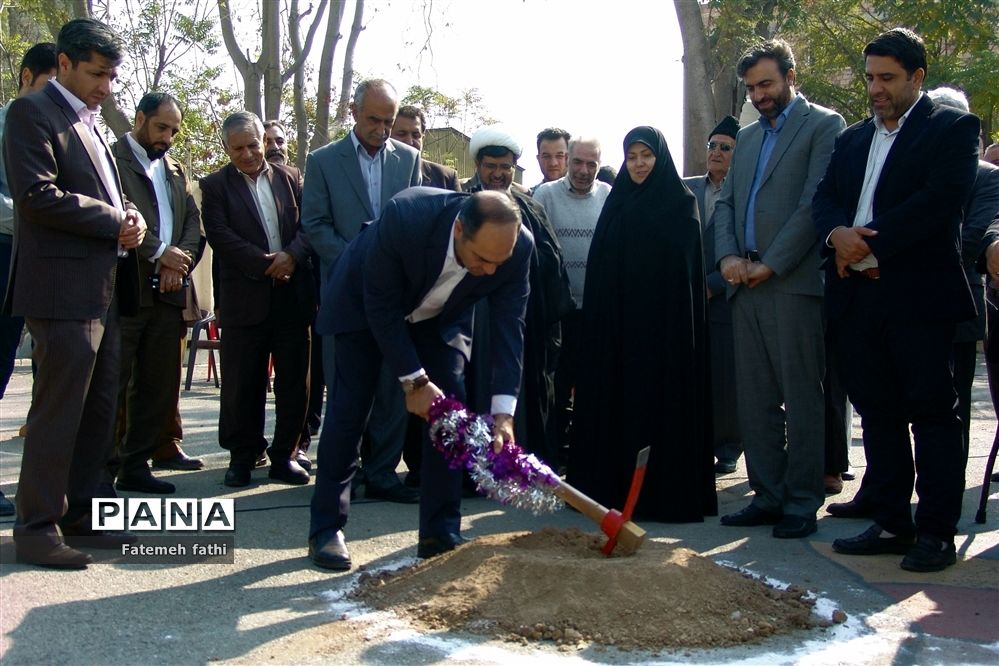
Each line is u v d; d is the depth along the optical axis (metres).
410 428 6.00
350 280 4.33
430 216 4.00
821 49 20.14
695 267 5.46
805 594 4.04
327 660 3.31
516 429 5.85
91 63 4.32
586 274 5.59
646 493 5.39
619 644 3.46
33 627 3.56
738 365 5.30
